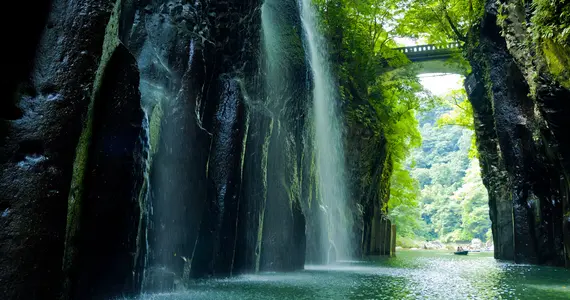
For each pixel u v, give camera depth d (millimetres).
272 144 18906
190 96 13211
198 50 13742
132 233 9352
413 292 12219
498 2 23047
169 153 12305
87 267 8469
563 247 22125
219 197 14469
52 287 6969
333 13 33219
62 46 7773
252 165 16688
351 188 31719
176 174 12398
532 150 23562
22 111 7281
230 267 14422
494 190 30594
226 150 14938
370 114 34375
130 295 9234
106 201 8805
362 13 36219
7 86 7113
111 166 8938
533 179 24062
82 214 8453
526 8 19516
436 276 17438
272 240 17953
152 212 11602
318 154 25328
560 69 16469
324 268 20812
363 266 23500
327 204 27219
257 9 18062
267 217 18141
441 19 34500
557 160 19688
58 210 7211
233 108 15383
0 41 7082
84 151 8258
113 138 9055
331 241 26359
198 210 12891
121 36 12391
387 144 37469
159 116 11945
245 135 15539
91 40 7992
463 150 110312
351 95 33531
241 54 17172
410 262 28656
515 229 25109
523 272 19641
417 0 34688
